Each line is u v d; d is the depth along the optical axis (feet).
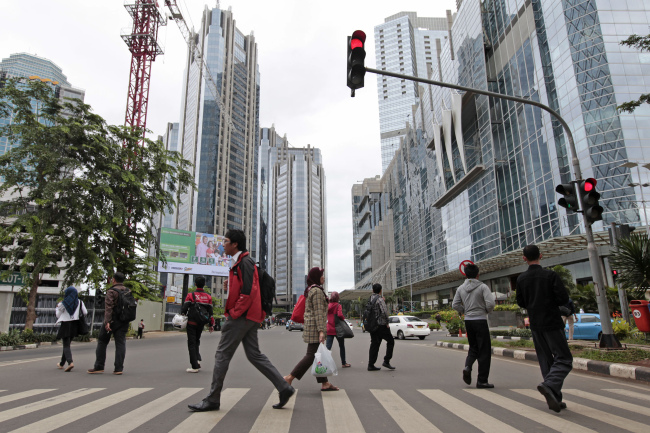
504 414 14.93
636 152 100.48
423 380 23.25
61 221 71.15
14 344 59.06
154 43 173.17
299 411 15.31
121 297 25.23
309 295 19.30
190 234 154.61
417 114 247.50
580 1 112.88
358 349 47.60
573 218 107.14
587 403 16.80
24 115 72.02
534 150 124.57
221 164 397.60
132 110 171.12
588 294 79.97
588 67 109.09
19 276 86.79
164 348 49.24
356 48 29.04
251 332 15.70
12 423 13.19
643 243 32.42
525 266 128.16
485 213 151.64
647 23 109.70
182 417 14.15
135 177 78.13
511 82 139.44
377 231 372.17
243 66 455.63
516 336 59.93
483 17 157.79
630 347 33.12
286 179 636.89
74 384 21.12
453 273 163.02
